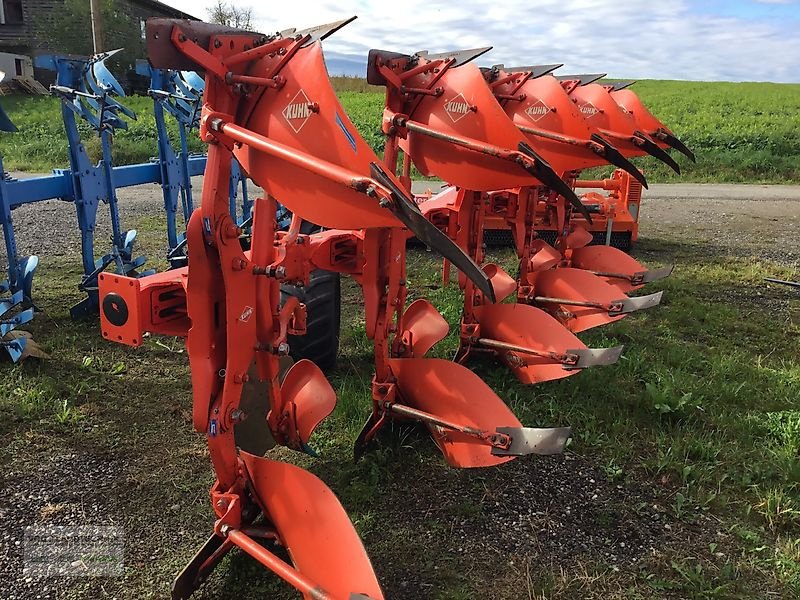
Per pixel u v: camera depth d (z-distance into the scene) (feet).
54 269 23.58
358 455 11.82
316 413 9.65
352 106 86.17
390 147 11.33
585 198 27.78
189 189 22.29
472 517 10.52
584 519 10.61
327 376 15.16
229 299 7.87
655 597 9.00
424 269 25.09
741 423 13.39
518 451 10.37
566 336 14.34
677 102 101.60
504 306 15.30
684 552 9.89
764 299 22.50
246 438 9.95
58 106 76.18
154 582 8.86
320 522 8.13
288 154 7.13
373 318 11.34
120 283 8.69
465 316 15.42
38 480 11.07
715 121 81.46
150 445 12.26
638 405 14.14
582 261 19.74
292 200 7.61
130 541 9.66
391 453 12.12
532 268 17.97
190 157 24.31
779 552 9.91
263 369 9.09
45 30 93.91
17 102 77.71
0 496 10.60
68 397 13.85
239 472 8.83
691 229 34.88
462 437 11.35
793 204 43.78
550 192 18.60
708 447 12.42
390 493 11.07
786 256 28.89
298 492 8.43
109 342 16.76
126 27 91.61
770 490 11.29
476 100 10.89
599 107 17.19
